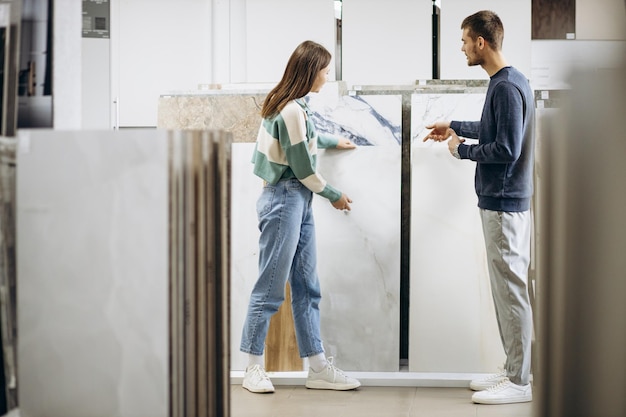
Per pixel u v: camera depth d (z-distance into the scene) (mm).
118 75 6367
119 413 2420
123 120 6391
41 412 2459
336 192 4617
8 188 2492
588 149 2549
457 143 4414
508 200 4211
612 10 2545
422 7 6008
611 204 2482
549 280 2854
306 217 4578
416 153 4848
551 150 2863
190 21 6395
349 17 6070
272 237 4469
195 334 2459
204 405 2492
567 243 2643
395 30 6047
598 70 2545
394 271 4836
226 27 6352
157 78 6398
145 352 2395
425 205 4836
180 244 2414
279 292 4516
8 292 2502
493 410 4094
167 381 2387
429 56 6031
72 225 2408
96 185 2395
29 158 2422
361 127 4891
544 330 2908
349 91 4934
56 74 2834
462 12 5938
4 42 2721
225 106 5004
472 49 4273
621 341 2477
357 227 4859
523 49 5922
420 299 4801
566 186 2660
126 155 2379
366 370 4809
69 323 2424
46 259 2426
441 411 4078
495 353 4762
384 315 4824
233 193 4957
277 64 6219
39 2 2807
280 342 4832
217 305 2539
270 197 4480
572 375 2604
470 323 4781
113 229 2393
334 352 4832
